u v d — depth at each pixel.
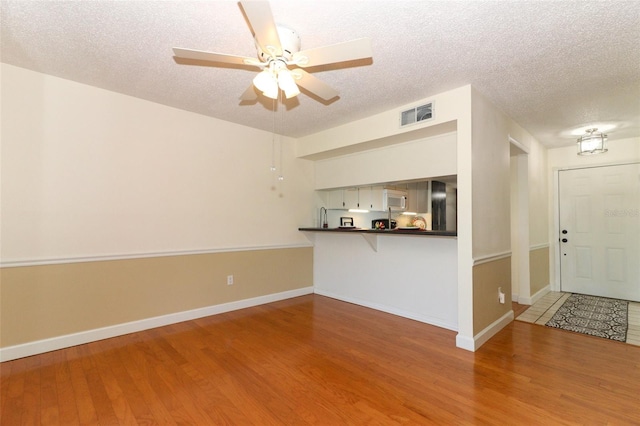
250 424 1.72
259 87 1.93
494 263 3.15
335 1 1.67
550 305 4.10
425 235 3.01
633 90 2.79
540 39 2.02
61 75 2.66
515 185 4.27
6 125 2.49
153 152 3.24
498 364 2.41
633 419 1.76
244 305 3.93
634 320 3.48
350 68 2.42
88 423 1.72
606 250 4.53
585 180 4.71
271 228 4.26
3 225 2.47
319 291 4.69
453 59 2.28
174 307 3.36
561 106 3.19
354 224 5.12
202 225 3.59
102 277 2.92
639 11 1.73
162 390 2.05
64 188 2.74
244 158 3.96
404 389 2.07
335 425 1.72
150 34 2.04
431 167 3.34
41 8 1.77
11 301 2.49
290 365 2.39
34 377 2.20
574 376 2.23
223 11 1.79
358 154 4.16
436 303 3.30
